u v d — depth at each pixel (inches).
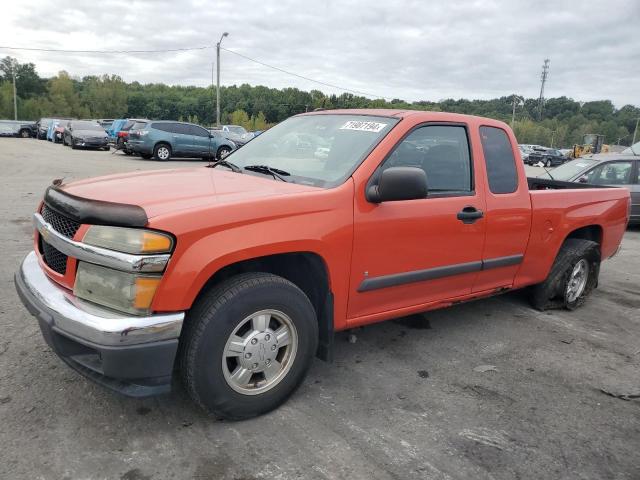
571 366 158.6
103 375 105.9
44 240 121.2
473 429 120.5
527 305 212.2
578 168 418.9
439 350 163.9
